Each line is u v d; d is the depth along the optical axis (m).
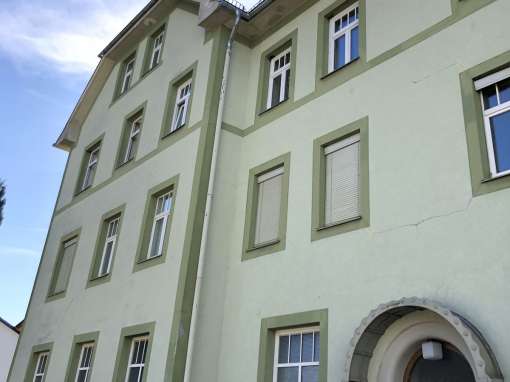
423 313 6.78
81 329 12.69
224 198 10.79
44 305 15.05
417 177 7.70
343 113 9.42
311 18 11.27
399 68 8.74
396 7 9.31
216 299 9.94
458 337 6.41
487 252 6.52
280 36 11.96
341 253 8.30
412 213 7.55
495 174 7.00
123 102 15.73
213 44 12.30
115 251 12.68
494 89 7.42
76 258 14.50
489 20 7.69
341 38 10.61
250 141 11.34
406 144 8.06
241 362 9.16
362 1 10.09
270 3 11.73
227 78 11.85
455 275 6.73
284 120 10.68
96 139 16.59
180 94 13.27
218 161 11.02
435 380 6.79
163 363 9.39
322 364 7.84
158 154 12.56
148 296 10.69
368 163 8.51
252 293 9.55
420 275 7.12
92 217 14.64
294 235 9.26
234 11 11.99
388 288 7.44
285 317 8.74
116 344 11.12
